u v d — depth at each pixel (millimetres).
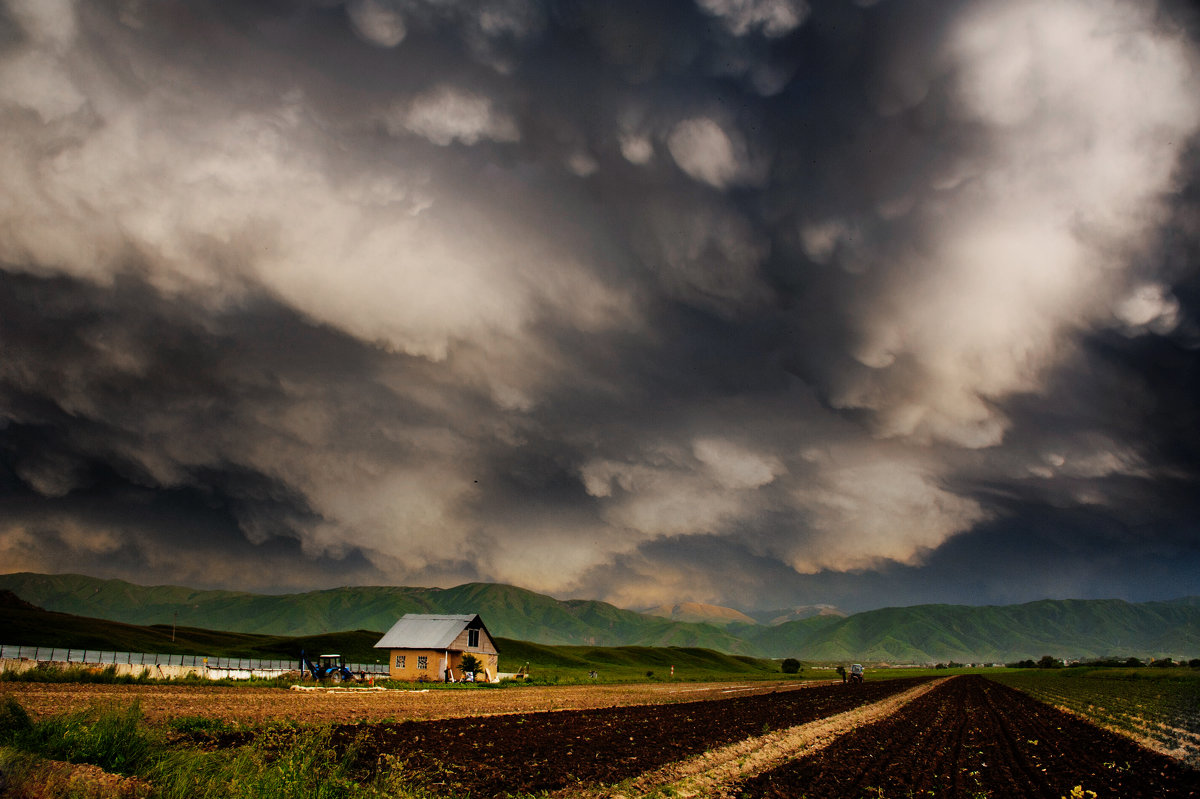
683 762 27766
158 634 171625
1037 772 29062
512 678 97375
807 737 37906
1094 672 176875
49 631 134125
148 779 15945
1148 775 29078
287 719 34438
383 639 88625
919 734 41750
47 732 18234
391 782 19875
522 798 20359
